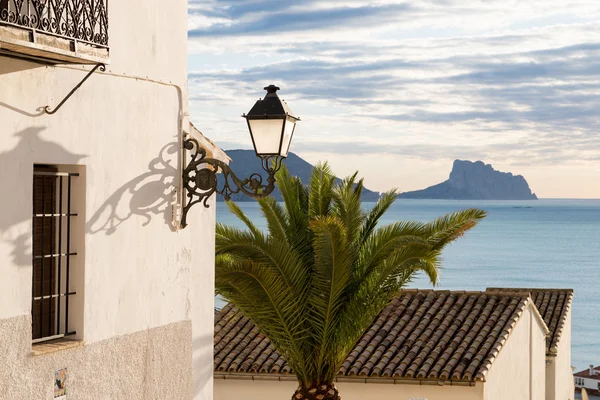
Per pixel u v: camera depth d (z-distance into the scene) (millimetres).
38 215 7914
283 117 8516
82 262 8250
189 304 9891
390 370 18609
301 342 16125
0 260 7262
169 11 9523
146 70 9117
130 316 8883
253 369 19328
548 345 29344
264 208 16328
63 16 7410
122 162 8758
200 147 10445
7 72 7312
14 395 7367
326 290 15531
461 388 18344
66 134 8000
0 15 6551
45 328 8094
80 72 8156
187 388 9844
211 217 10508
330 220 14531
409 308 21406
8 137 7352
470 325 20547
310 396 16344
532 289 34562
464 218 15961
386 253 15656
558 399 30312
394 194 16797
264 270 14703
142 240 9070
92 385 8312
